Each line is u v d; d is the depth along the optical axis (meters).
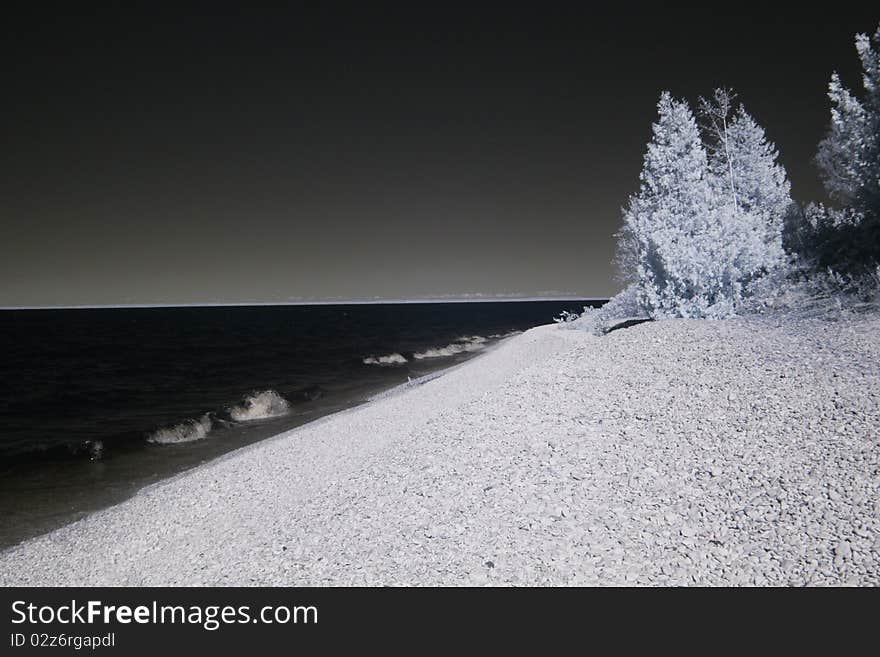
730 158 18.53
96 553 9.10
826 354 9.80
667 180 15.98
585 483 7.55
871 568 5.45
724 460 7.46
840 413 7.89
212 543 8.59
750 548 5.98
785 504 6.46
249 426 20.16
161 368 44.44
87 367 47.19
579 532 6.64
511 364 20.08
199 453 16.56
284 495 10.05
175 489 11.80
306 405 24.09
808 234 17.09
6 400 29.86
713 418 8.52
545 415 9.77
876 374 8.65
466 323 108.44
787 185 20.66
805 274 15.41
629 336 13.20
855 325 10.98
